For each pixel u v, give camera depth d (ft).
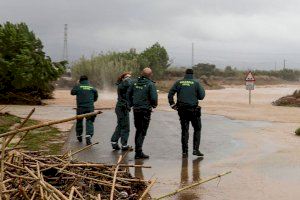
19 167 19.43
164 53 194.18
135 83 34.47
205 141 43.21
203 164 32.01
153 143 41.83
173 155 35.70
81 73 147.33
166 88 157.17
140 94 33.94
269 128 53.83
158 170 29.84
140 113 33.83
